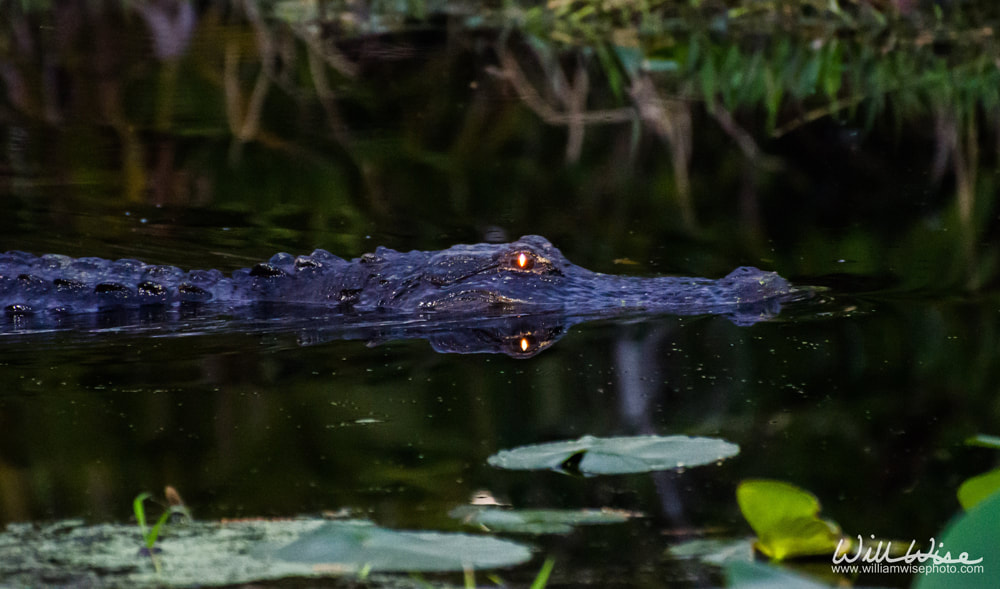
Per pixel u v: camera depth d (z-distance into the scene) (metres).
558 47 20.97
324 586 4.61
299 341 8.41
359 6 24.80
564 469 5.84
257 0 25.94
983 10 21.78
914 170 13.75
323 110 17.05
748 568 4.25
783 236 11.25
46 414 6.77
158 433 6.41
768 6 22.55
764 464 5.88
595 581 4.67
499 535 5.10
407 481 5.68
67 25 23.33
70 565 4.79
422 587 4.61
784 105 16.98
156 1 25.62
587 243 11.05
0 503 5.46
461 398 6.97
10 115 16.56
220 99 17.62
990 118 16.00
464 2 24.89
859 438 6.20
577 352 7.92
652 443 5.80
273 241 11.37
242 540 5.01
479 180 13.61
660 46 20.55
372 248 11.07
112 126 16.02
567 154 14.76
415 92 18.11
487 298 9.19
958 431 6.28
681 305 9.04
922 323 8.31
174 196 12.93
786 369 7.38
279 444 6.21
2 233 11.38
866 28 21.58
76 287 9.62
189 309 9.45
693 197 12.84
